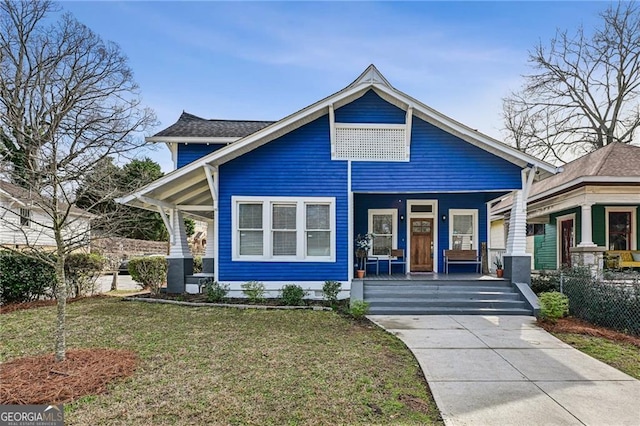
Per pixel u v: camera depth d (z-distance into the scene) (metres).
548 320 7.80
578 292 8.23
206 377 4.53
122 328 6.95
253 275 10.39
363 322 7.84
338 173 10.49
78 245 5.66
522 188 10.19
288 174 10.48
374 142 10.50
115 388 4.15
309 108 10.05
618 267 11.88
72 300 10.23
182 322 7.49
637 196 11.53
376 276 11.33
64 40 17.75
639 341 6.40
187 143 12.67
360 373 4.76
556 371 4.96
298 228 10.45
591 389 4.37
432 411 3.78
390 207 12.92
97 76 17.97
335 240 10.44
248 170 10.46
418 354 5.65
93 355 5.18
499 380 4.64
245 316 8.13
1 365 4.79
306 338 6.41
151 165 22.67
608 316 7.36
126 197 9.66
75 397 3.88
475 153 10.36
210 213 14.37
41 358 5.04
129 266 12.50
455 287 9.95
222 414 3.60
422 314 8.78
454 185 10.34
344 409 3.75
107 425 3.36
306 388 4.25
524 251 9.99
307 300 10.09
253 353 5.51
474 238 12.83
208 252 15.45
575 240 13.81
